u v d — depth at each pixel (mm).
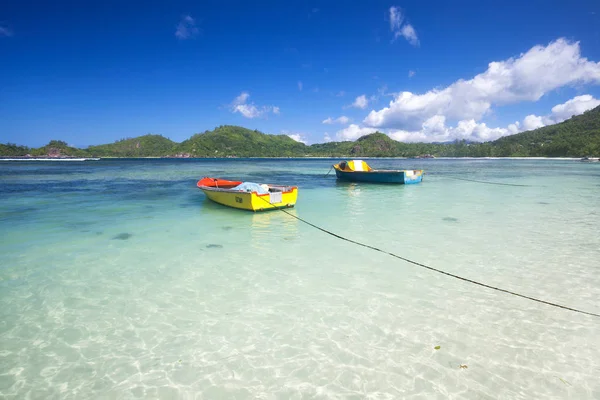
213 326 5078
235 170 49000
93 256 8180
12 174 36562
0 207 14789
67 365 4188
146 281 6723
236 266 7590
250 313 5473
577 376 3982
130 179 30562
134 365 4191
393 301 5895
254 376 3992
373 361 4254
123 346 4578
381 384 3844
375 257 8242
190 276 6988
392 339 4734
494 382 3873
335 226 11492
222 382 3891
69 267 7438
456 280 6824
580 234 10383
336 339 4738
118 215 13125
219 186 18906
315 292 6258
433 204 16281
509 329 4996
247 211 13703
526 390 3752
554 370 4086
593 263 7770
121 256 8195
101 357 4348
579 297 6055
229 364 4211
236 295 6125
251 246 9117
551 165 65125
